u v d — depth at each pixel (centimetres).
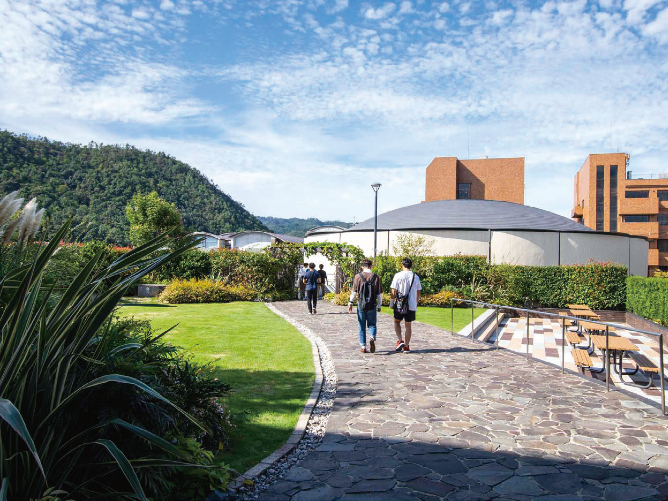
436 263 1967
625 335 1333
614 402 564
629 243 2588
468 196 5272
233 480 349
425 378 682
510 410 532
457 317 1472
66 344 252
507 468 380
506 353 878
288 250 2216
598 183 7369
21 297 210
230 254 2177
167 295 1814
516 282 1897
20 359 224
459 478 362
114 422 246
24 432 179
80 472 266
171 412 337
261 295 2036
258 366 731
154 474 281
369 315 873
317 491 343
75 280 241
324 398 582
